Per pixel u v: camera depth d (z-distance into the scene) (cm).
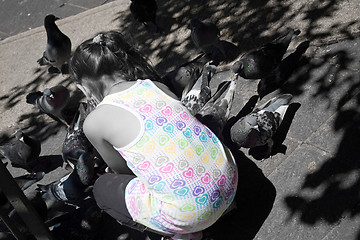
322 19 502
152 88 309
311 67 459
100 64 304
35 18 774
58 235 398
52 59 597
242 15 563
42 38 708
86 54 305
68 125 540
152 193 308
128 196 320
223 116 407
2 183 304
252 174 404
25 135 482
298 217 361
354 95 417
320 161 385
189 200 302
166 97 310
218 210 316
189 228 317
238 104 469
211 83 507
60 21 714
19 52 701
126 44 321
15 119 589
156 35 605
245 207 386
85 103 522
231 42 541
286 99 418
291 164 395
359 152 377
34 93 556
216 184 308
